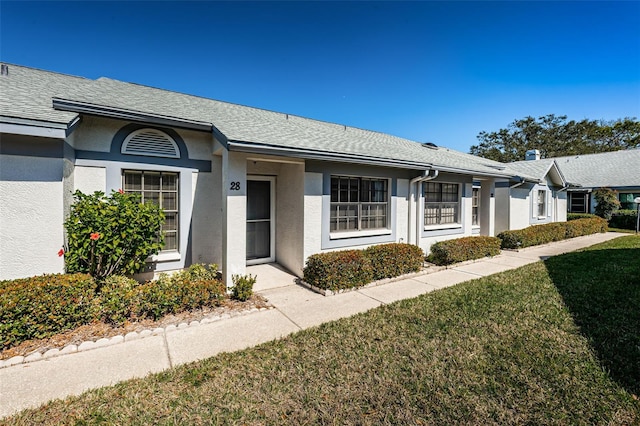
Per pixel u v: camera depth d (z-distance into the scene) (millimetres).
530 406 2510
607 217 18953
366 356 3357
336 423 2318
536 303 5129
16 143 4160
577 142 38219
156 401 2568
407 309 4891
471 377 2936
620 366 3119
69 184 4809
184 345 3656
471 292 5816
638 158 21547
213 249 6461
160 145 5828
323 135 8266
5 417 2361
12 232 4168
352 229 7668
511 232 11602
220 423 2309
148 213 4957
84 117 5070
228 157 5559
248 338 3873
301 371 3053
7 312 3383
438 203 9742
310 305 5168
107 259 4891
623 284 6141
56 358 3295
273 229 7957
